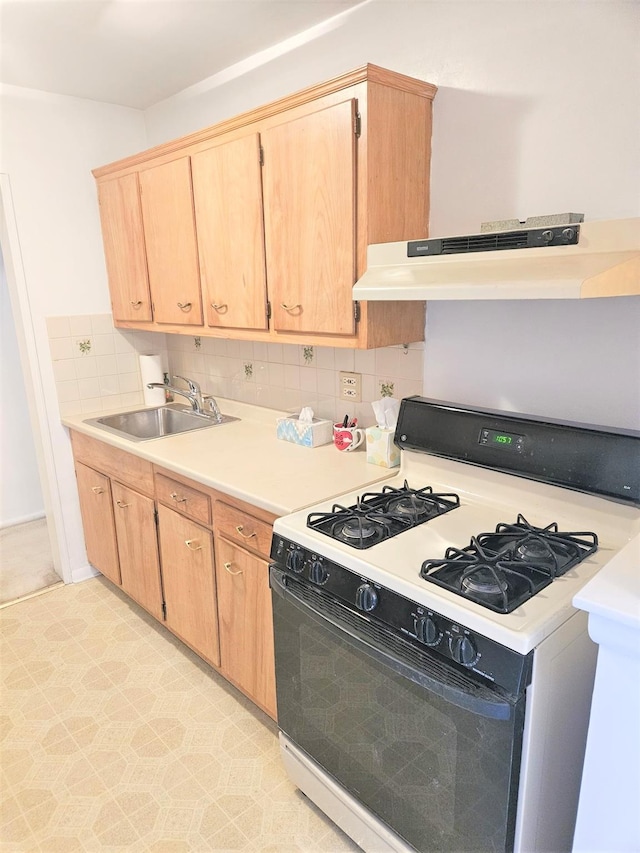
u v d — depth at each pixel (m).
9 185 2.51
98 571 3.07
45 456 2.82
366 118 1.56
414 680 1.15
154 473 2.24
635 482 1.31
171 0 1.79
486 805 1.11
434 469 1.75
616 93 1.35
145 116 2.87
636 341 1.41
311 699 1.52
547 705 1.08
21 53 2.15
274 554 1.53
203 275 2.25
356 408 2.19
